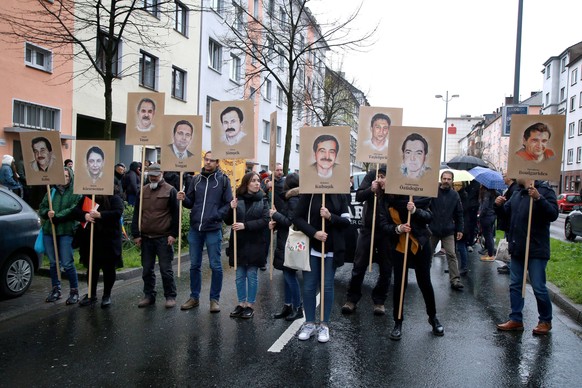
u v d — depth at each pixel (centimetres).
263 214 643
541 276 584
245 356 499
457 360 496
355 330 595
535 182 589
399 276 566
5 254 702
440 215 848
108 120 1066
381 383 439
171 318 630
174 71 2345
